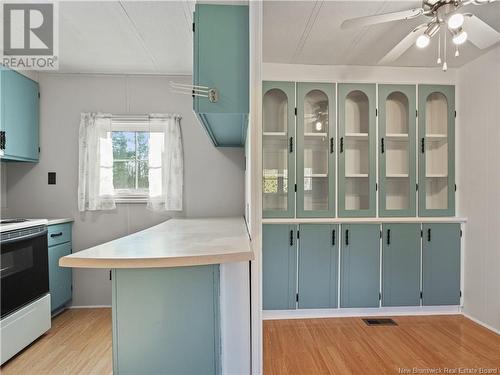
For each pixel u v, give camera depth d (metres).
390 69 2.59
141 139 2.75
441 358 1.88
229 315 1.24
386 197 2.62
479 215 2.39
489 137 2.30
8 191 2.65
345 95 2.56
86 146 2.65
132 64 2.52
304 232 2.48
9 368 1.80
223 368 1.24
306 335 2.20
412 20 1.82
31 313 2.06
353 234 2.50
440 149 2.67
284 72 2.52
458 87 2.60
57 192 2.69
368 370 1.76
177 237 1.41
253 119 1.39
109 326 2.35
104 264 0.95
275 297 2.47
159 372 1.13
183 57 2.39
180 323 1.14
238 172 2.77
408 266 2.54
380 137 2.57
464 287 2.54
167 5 1.71
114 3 1.68
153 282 1.12
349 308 2.53
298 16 1.79
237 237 1.41
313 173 2.63
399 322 2.41
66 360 1.88
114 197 2.71
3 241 1.85
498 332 2.22
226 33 1.45
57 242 2.49
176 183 2.70
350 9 1.72
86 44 2.16
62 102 2.69
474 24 1.47
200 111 1.44
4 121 2.26
